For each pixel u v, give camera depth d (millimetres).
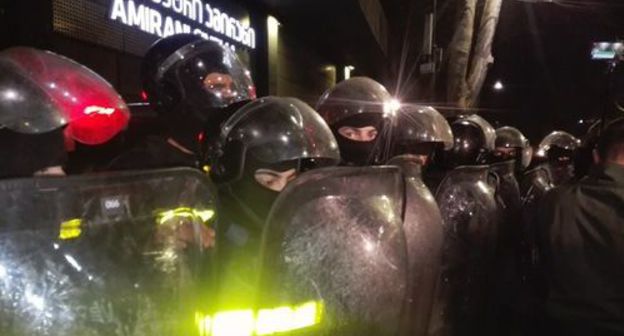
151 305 1188
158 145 2260
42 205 1051
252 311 1431
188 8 6211
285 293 1423
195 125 2279
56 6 4250
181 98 2264
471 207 2963
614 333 2094
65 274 1079
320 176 1444
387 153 2717
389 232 1585
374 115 2520
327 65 14516
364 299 1522
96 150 2654
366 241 1521
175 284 1229
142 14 5332
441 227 2391
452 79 7957
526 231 4309
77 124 1551
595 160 2301
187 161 2287
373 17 11070
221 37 7270
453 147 3719
